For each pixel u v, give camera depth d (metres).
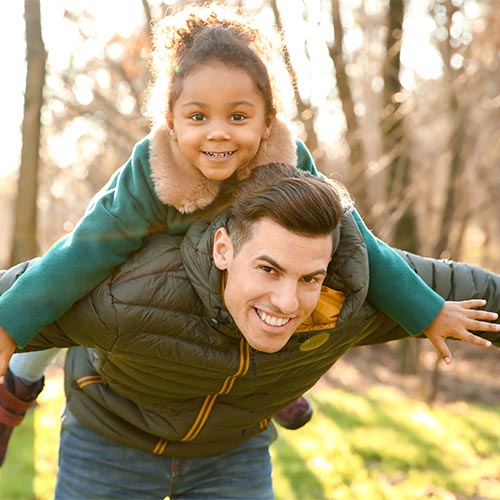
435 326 2.62
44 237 10.45
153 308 2.35
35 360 3.04
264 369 2.49
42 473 4.87
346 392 8.22
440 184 10.07
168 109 2.39
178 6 7.41
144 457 2.88
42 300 2.32
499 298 2.76
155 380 2.57
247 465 2.96
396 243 9.48
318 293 2.24
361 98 8.88
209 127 2.28
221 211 2.40
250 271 2.18
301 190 2.15
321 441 5.74
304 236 2.14
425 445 5.84
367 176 7.95
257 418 2.80
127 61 8.05
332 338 2.52
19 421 3.20
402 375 9.97
